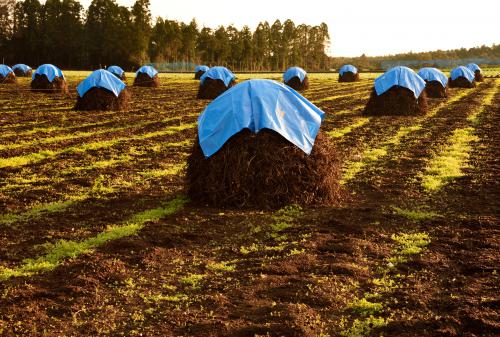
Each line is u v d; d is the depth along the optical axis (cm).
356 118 2159
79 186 1039
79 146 1496
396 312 505
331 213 850
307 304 525
